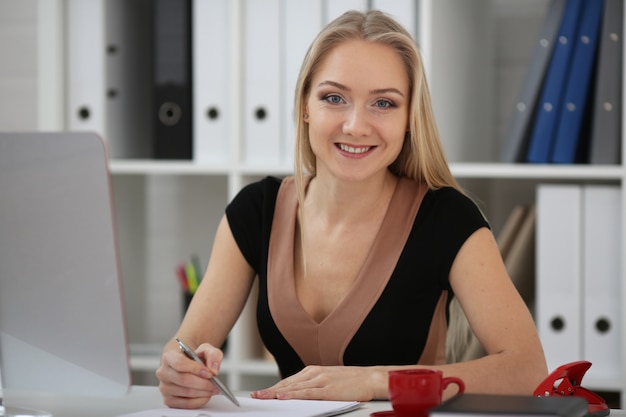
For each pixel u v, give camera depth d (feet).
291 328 5.55
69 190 3.81
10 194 3.90
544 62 7.72
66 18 8.61
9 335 4.03
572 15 7.65
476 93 8.73
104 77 8.55
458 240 5.37
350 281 5.58
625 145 7.51
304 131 5.69
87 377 3.95
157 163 8.38
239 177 8.21
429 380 3.65
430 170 5.61
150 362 8.43
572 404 3.34
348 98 5.29
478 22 8.79
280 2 8.16
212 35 8.30
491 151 9.02
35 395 4.71
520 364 4.80
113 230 3.80
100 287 3.85
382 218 5.60
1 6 10.01
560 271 7.68
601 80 7.59
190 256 9.68
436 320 5.56
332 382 4.44
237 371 8.18
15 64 10.00
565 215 7.68
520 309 5.15
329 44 5.37
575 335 7.67
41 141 3.81
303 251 5.68
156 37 8.50
